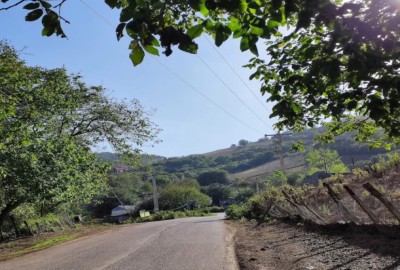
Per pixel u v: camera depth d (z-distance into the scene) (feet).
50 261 38.83
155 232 61.41
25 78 50.72
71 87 74.38
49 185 52.42
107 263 34.12
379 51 9.46
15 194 56.13
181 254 36.11
